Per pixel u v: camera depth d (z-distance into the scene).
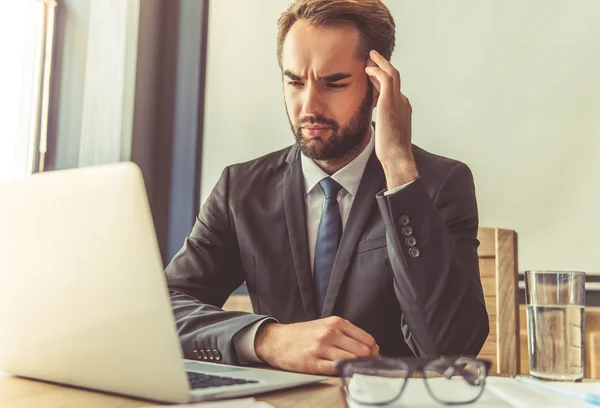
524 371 1.90
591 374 1.88
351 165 1.31
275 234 1.33
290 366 0.90
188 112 2.35
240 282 1.46
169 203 2.31
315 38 1.28
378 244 1.23
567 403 0.59
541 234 2.06
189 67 2.35
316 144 1.30
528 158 2.08
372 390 0.62
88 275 0.64
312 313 1.25
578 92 2.05
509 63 2.12
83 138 2.11
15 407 0.62
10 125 1.90
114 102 2.19
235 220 1.38
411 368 0.61
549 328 0.81
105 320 0.64
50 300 0.69
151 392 0.63
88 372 0.69
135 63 2.22
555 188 2.05
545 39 2.09
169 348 0.60
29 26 1.97
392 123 1.15
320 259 1.27
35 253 0.69
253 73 2.34
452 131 2.16
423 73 2.19
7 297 0.74
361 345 0.91
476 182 2.13
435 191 1.26
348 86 1.29
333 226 1.28
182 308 1.11
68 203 0.64
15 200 0.70
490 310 1.38
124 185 0.60
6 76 1.88
